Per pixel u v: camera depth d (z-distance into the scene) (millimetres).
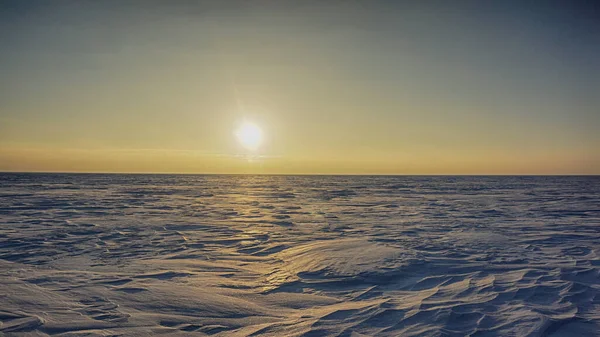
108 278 5207
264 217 12438
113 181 50812
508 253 6785
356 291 4789
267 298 4512
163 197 21547
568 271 5496
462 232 9180
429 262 6086
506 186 39344
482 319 3723
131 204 16641
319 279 5297
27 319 3699
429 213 13695
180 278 5266
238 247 7527
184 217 12211
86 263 6105
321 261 6152
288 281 5207
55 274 5379
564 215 12875
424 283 5059
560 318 3711
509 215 12898
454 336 3355
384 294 4641
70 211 13562
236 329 3598
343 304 4293
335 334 3455
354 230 9594
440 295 4520
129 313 3926
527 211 14227
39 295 4426
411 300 4367
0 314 3812
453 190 31062
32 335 3354
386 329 3543
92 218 11641
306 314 3990
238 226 10320
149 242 7988
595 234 8883
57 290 4629
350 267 5797
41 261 6215
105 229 9594
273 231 9477
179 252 7039
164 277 5309
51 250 7098
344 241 7707
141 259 6434
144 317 3830
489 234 8812
